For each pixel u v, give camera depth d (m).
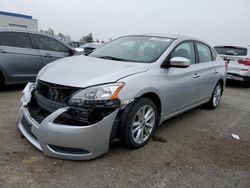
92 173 2.86
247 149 3.85
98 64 3.60
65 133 2.84
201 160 3.37
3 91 6.29
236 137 4.30
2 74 6.06
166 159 3.31
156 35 4.65
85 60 3.89
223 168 3.21
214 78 5.52
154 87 3.53
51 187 2.59
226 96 7.86
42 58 6.67
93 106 2.91
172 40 4.41
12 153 3.13
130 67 3.48
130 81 3.22
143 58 3.92
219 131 4.53
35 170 2.83
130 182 2.77
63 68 3.50
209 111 5.80
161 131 4.29
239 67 9.34
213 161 3.37
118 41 4.72
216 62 5.75
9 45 6.12
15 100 5.49
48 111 3.10
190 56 4.70
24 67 6.37
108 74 3.20
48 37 6.93
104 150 3.10
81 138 2.87
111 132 3.09
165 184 2.79
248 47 9.58
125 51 4.23
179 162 3.27
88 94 2.92
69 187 2.61
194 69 4.65
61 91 3.06
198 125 4.75
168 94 3.91
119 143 3.58
